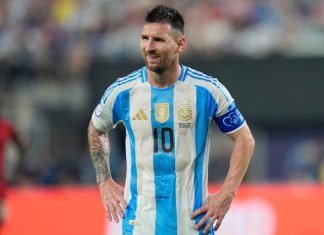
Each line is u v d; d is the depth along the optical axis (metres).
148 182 19.38
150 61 18.69
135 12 64.00
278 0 63.34
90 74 57.25
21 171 47.59
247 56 57.53
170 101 19.20
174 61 19.06
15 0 67.12
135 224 19.44
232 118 19.34
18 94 61.59
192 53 58.88
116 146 56.16
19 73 61.84
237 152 19.39
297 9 63.09
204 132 19.31
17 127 59.97
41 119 61.00
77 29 63.88
